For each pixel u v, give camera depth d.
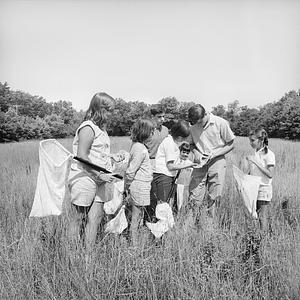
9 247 3.75
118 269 3.36
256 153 5.17
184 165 4.88
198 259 3.49
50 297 3.11
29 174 8.16
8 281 3.20
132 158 4.49
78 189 3.94
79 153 3.90
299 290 3.12
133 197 4.54
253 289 3.25
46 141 4.06
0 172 8.48
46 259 3.62
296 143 15.57
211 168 5.40
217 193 5.38
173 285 3.22
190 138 5.59
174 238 4.00
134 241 4.04
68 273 3.36
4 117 32.97
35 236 3.97
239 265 3.52
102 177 3.94
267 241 3.94
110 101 4.09
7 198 5.67
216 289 3.09
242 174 5.00
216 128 5.30
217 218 4.89
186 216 4.78
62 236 3.93
